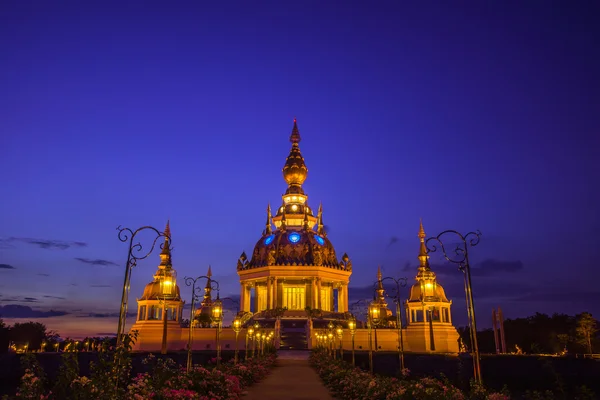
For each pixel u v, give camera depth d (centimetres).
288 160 13088
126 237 3219
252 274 11194
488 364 6431
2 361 6166
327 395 3609
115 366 2112
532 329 12662
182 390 2444
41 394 1839
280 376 5025
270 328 9625
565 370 6178
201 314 10119
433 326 9094
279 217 12375
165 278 6850
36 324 12212
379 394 2978
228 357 7181
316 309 10406
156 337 8856
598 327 11362
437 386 2642
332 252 11856
